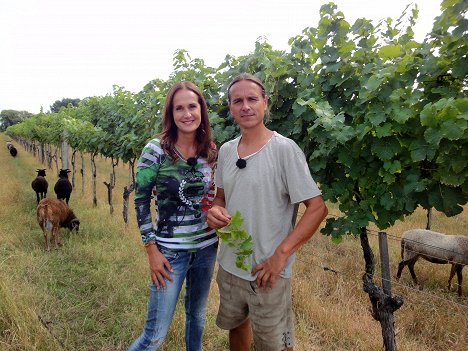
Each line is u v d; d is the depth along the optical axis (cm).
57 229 575
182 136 208
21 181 1385
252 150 194
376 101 254
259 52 339
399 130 239
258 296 198
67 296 398
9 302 328
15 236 594
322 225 716
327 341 323
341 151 262
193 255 220
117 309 372
